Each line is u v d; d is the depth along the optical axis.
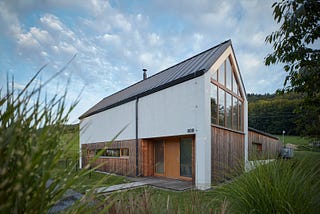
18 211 0.73
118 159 11.77
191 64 9.83
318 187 2.36
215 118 8.41
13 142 0.73
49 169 0.85
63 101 1.03
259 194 2.35
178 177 9.09
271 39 3.56
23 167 0.74
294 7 3.08
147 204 1.92
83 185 1.19
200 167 7.35
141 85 13.31
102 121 13.96
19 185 0.70
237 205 2.55
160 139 10.21
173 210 2.05
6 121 0.81
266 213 2.25
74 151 1.06
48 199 0.85
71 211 1.03
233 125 10.15
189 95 8.03
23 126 0.86
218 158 8.08
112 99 15.80
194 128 7.73
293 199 2.20
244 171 2.88
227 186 2.81
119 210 1.80
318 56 3.35
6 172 0.72
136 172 10.30
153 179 9.01
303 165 2.71
